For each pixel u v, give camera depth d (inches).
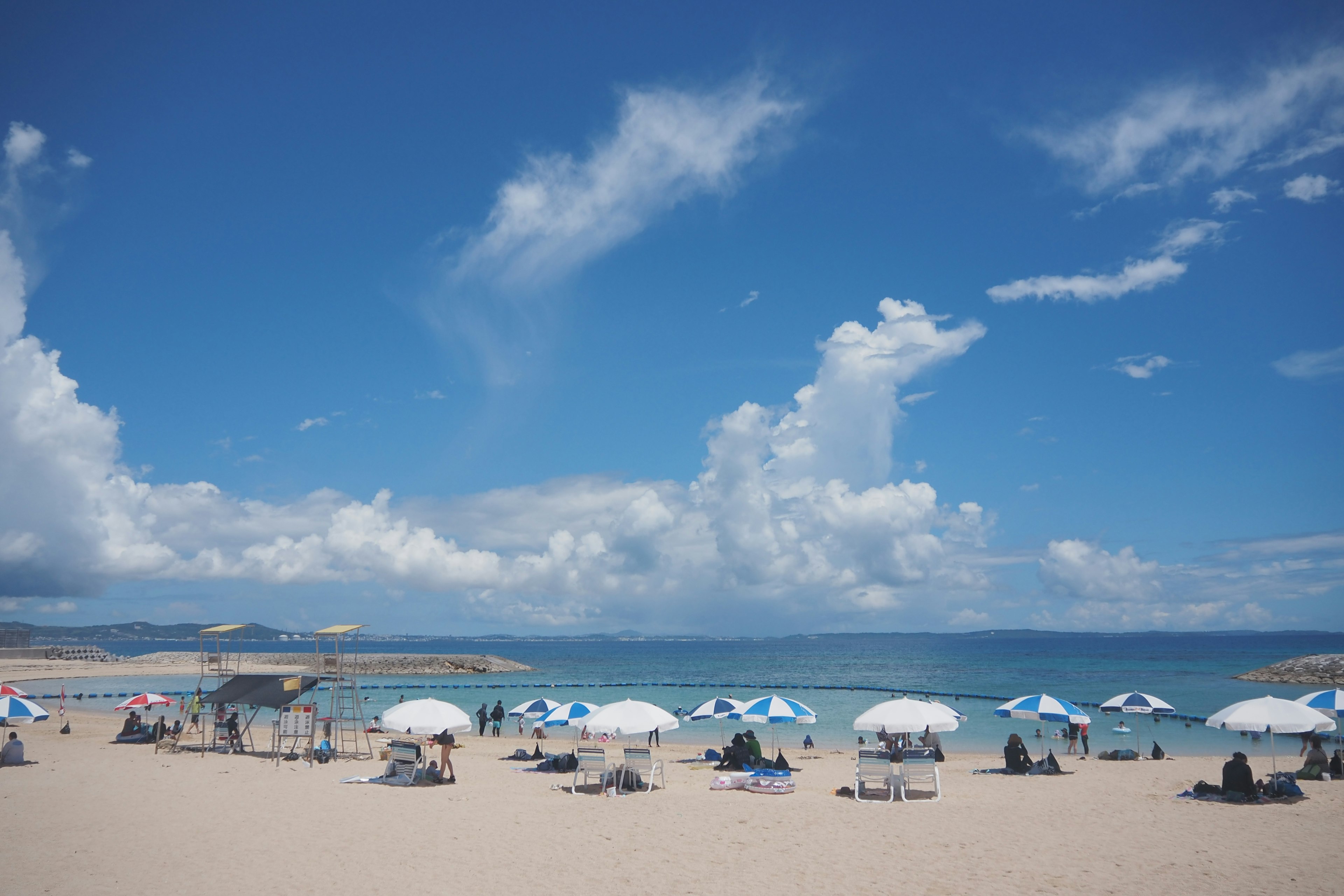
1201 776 891.4
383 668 4124.0
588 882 460.8
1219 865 481.1
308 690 1020.5
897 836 567.5
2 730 1342.3
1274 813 632.4
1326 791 733.3
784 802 711.7
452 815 648.4
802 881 459.2
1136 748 1311.5
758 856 515.5
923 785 799.1
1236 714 709.9
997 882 453.4
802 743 1422.2
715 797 740.0
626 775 779.4
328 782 818.8
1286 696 2503.7
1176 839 548.1
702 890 444.5
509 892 441.7
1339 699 828.6
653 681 3732.8
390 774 825.5
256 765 941.8
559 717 961.5
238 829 591.2
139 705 1224.8
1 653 3937.0
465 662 4266.7
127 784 794.2
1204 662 5226.4
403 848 537.6
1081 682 3383.4
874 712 747.4
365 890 444.1
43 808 667.4
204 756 1008.2
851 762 1086.4
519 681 3715.6
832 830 592.4
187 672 3440.0
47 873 475.8
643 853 523.5
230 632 1084.5
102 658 4247.0
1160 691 2731.3
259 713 1838.1
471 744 1343.5
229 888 447.8
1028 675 3914.9
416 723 810.2
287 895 434.9
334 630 1029.2
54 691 2564.0
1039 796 737.6
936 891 438.0
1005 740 1455.5
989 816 641.0
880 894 435.5
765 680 3804.1
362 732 1325.0
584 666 5408.5
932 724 722.2
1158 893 429.7
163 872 478.3
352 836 571.5
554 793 759.7
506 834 577.6
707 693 3004.4
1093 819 620.7
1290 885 439.5
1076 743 1315.2
